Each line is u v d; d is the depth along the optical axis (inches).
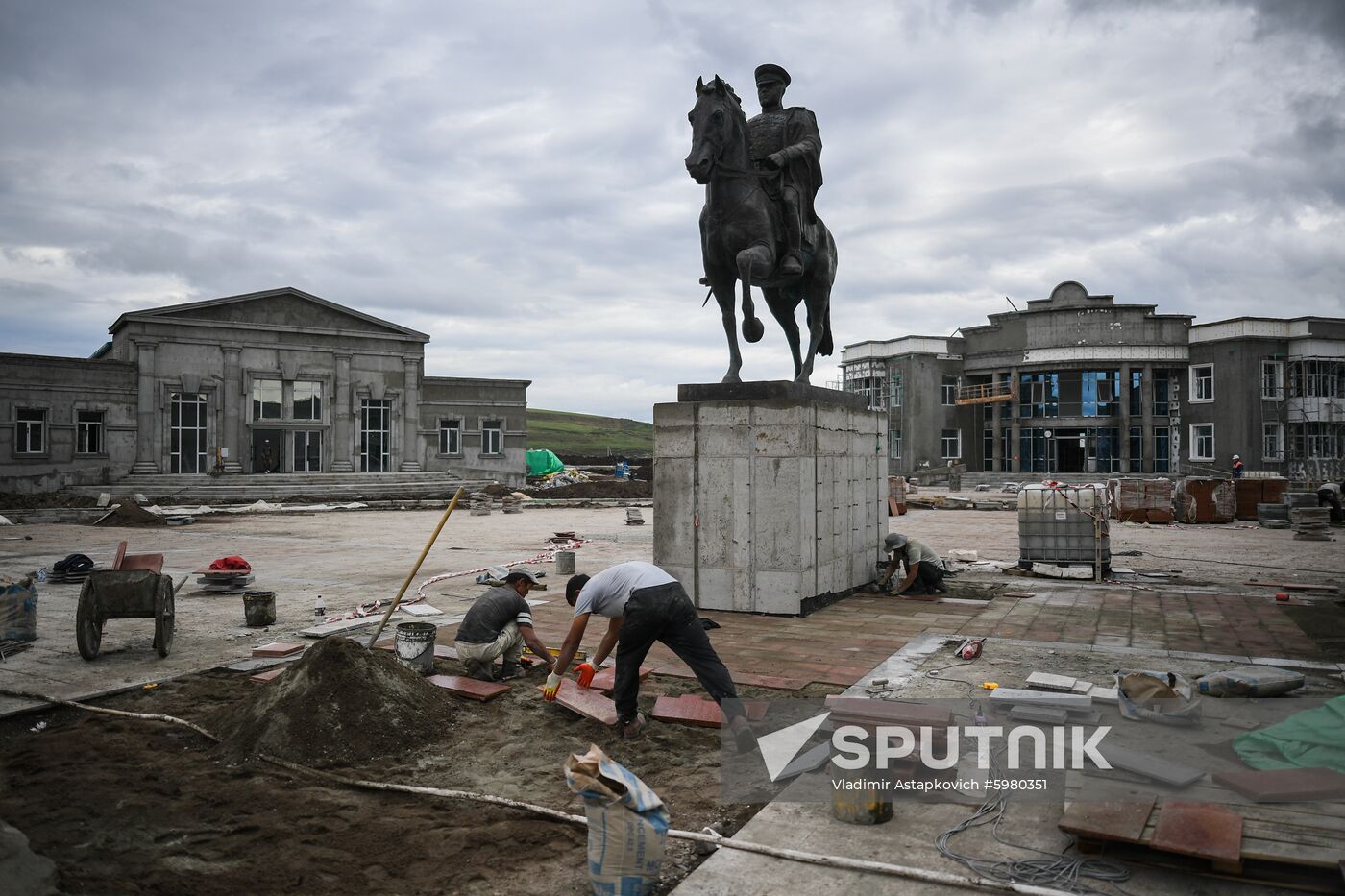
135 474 1466.5
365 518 1152.2
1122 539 811.4
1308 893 134.6
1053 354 2135.8
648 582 225.1
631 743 217.9
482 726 233.0
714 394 406.0
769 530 390.6
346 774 200.1
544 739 223.0
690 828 170.7
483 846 163.9
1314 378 1950.1
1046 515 532.1
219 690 270.5
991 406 2356.1
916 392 2338.8
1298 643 323.6
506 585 284.8
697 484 407.2
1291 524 902.4
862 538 467.8
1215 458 2000.5
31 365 1385.3
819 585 407.5
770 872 149.0
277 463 1631.4
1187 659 297.7
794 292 467.8
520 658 290.8
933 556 460.8
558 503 1444.4
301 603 436.5
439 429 1886.1
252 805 182.2
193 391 1525.6
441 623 377.1
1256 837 142.3
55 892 138.0
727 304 430.6
